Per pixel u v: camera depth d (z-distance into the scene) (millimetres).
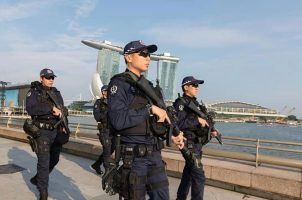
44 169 4355
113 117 2412
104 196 4793
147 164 2508
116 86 2494
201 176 3818
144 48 2562
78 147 8023
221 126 96000
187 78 3963
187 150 3686
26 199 4559
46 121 4402
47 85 4535
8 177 5738
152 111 2428
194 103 3885
